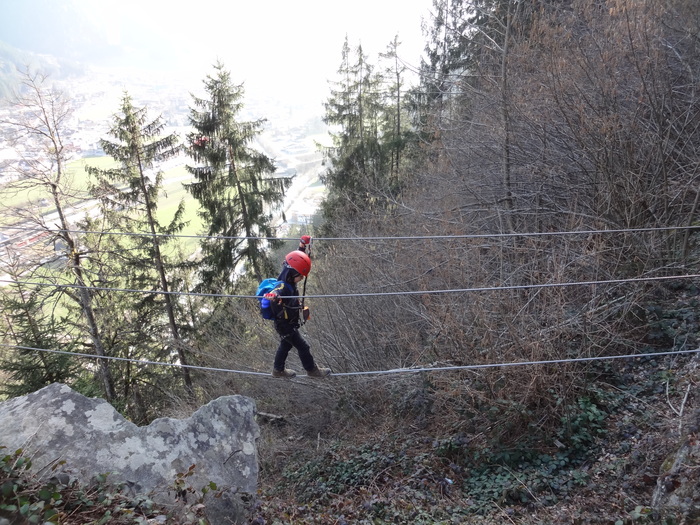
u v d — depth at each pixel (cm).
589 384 820
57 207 1602
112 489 513
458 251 1130
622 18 1005
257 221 2236
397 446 960
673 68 1148
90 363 1953
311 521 719
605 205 1077
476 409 866
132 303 2038
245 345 1631
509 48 1326
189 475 534
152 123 1928
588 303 825
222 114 2106
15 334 1745
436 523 683
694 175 956
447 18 1617
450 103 1820
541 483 720
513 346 810
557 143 1174
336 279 1573
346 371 1280
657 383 793
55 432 554
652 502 595
